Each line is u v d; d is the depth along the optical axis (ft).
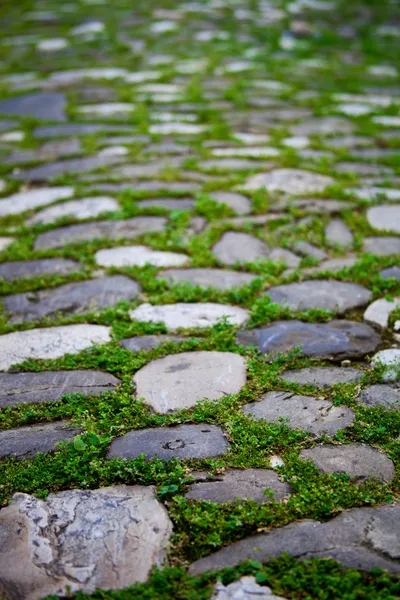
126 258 12.01
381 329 9.58
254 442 7.19
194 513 6.29
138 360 8.84
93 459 7.05
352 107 22.22
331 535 6.01
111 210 14.08
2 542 6.05
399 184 15.44
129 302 10.48
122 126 20.24
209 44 31.32
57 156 17.72
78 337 9.55
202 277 11.28
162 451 7.15
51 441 7.39
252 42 31.86
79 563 5.82
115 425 7.58
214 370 8.62
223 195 14.74
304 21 37.09
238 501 6.40
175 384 8.34
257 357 8.93
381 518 6.18
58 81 25.55
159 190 15.05
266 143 18.53
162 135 19.25
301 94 23.79
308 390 8.18
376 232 12.92
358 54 30.50
